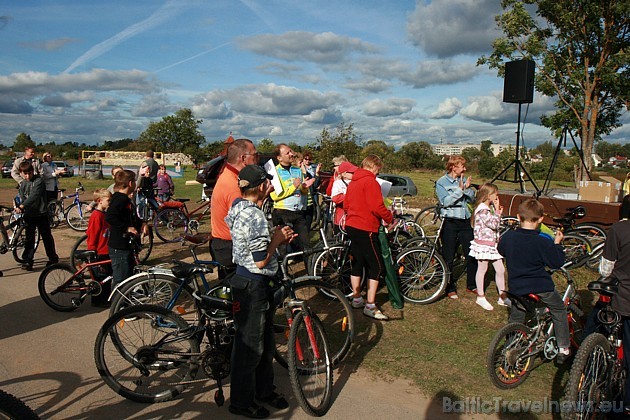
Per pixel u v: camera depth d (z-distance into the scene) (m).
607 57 14.72
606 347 3.39
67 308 5.79
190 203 16.28
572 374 3.19
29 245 7.66
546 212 8.98
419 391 3.93
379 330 5.17
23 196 7.67
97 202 5.91
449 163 6.24
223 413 3.62
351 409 3.66
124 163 41.00
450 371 4.26
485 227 5.74
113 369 3.96
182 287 4.29
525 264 3.88
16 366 4.34
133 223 5.56
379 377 4.16
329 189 8.88
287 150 6.48
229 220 3.54
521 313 4.19
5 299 6.25
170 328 3.84
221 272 4.78
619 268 3.46
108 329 3.74
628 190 9.48
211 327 3.83
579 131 15.62
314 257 6.06
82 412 3.59
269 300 3.60
